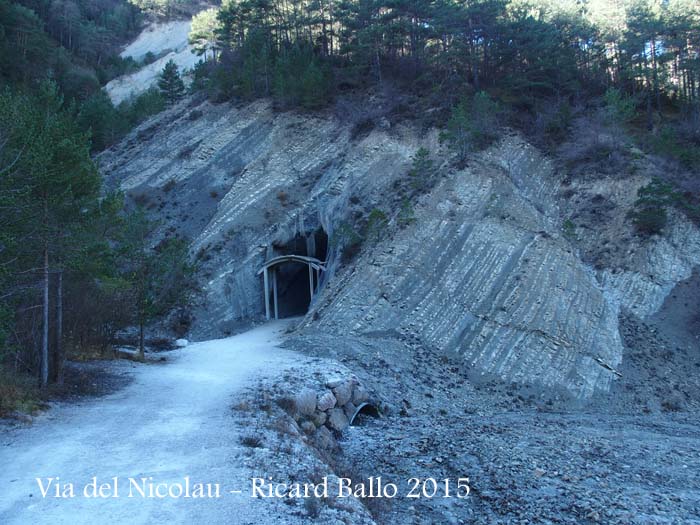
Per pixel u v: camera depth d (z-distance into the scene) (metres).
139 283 27.42
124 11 145.75
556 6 60.81
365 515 9.82
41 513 8.23
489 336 29.98
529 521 11.52
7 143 15.90
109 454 11.09
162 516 8.19
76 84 86.62
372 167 45.22
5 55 69.62
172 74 78.00
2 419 13.45
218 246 43.56
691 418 24.09
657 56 55.22
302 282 49.22
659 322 31.67
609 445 18.16
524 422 21.94
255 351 29.84
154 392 17.88
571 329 30.11
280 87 53.41
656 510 11.93
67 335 23.56
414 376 26.42
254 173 48.72
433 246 36.12
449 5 55.09
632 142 43.62
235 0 76.88
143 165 53.44
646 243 35.59
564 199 40.53
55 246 17.59
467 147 43.03
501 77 54.59
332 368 22.89
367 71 57.47
